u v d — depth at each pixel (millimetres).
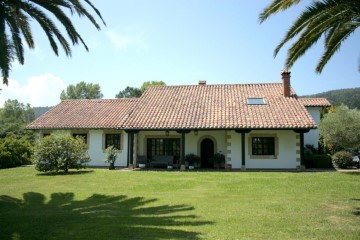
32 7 12547
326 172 18859
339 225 8297
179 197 12320
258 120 21438
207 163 23797
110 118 25891
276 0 10906
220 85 27484
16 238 7594
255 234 7547
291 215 9320
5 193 14008
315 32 10844
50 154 19828
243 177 17031
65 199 12617
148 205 11062
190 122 21969
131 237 7375
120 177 17750
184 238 7246
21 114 81438
